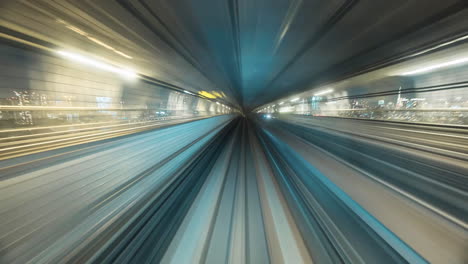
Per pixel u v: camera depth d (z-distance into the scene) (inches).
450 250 106.9
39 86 310.2
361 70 522.3
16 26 213.5
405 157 271.3
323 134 524.4
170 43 400.5
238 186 218.4
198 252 114.0
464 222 127.5
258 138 622.2
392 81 552.7
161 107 710.5
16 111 284.4
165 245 117.2
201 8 339.9
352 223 138.3
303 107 1225.4
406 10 275.6
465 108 409.1
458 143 320.2
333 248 116.9
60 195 167.6
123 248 111.9
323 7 327.6
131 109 558.9
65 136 361.7
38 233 120.1
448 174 206.2
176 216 148.0
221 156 350.6
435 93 465.7
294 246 120.3
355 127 580.1
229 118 1561.3
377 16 307.1
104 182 196.9
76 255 105.3
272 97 1437.0
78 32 259.0
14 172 209.6
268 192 199.9
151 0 270.4
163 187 193.6
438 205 150.3
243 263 107.1
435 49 337.7
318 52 498.3
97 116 445.7
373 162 260.5
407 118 547.2
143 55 388.8
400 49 373.7
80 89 389.1
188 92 845.2
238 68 812.0
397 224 132.6
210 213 156.8
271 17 397.4
